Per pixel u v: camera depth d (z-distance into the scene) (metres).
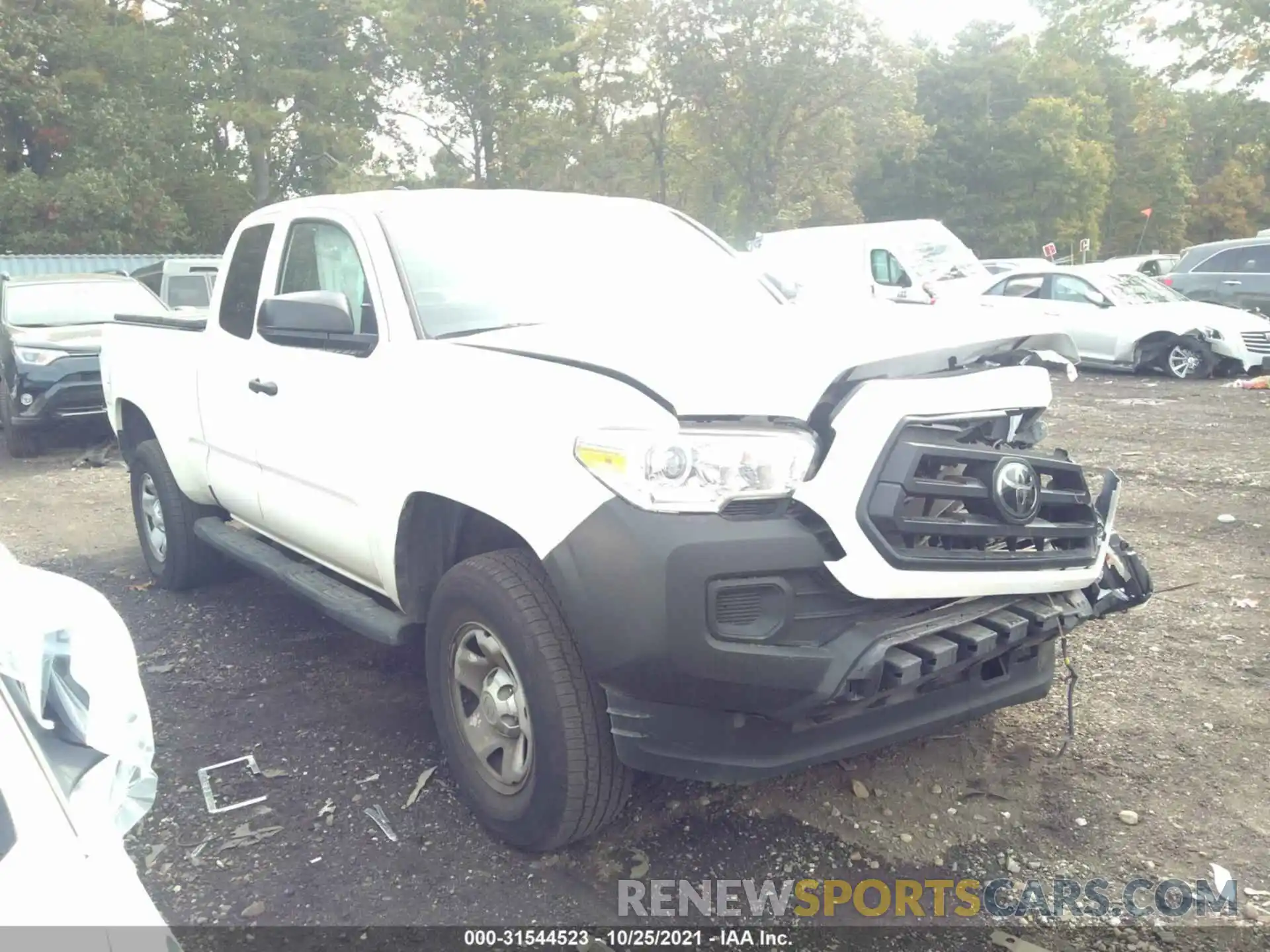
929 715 3.10
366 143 35.84
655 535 2.71
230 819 3.46
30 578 1.97
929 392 2.93
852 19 34.25
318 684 4.55
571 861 3.20
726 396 2.83
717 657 2.68
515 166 33.75
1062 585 3.15
